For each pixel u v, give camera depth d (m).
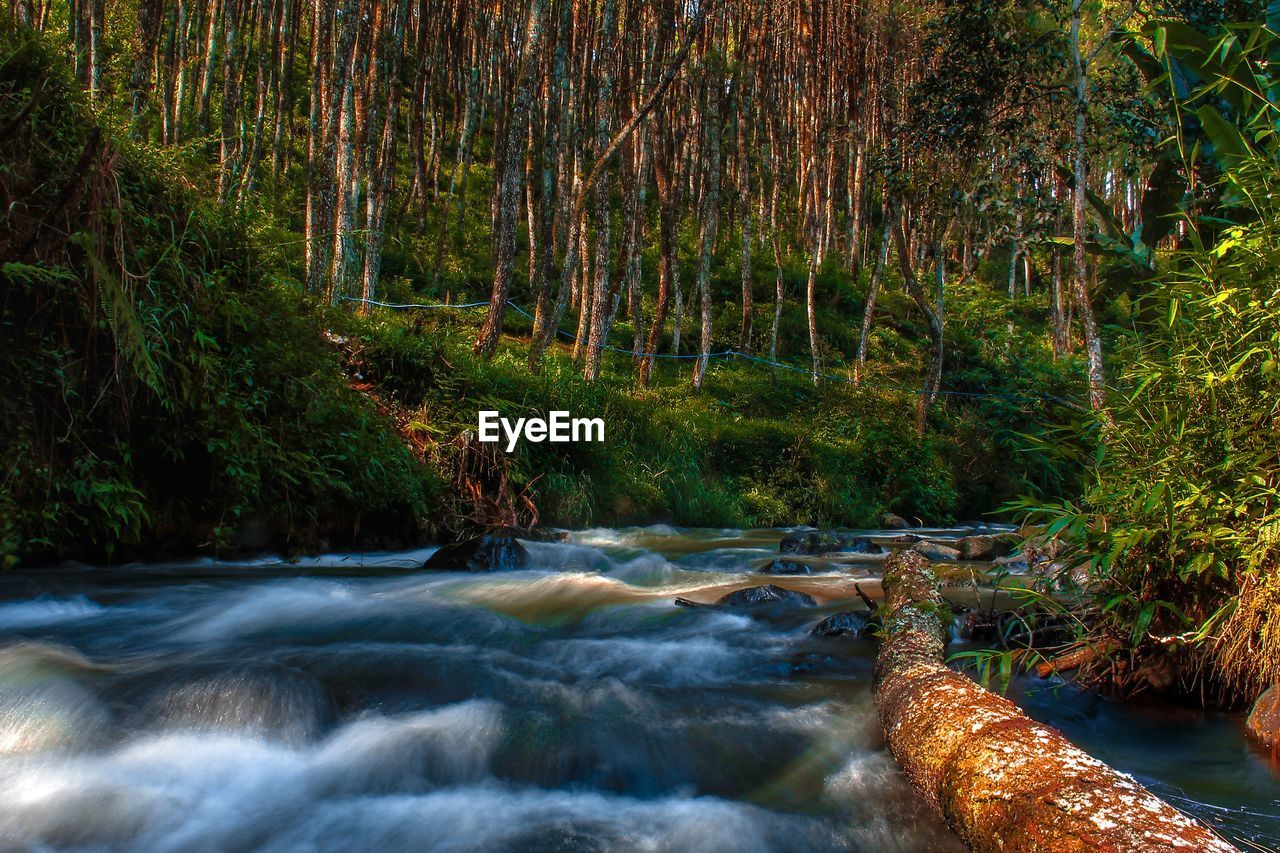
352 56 17.67
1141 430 3.80
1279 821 2.51
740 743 3.19
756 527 13.84
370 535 8.09
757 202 30.61
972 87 13.04
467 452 9.27
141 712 3.18
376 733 3.16
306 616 4.82
